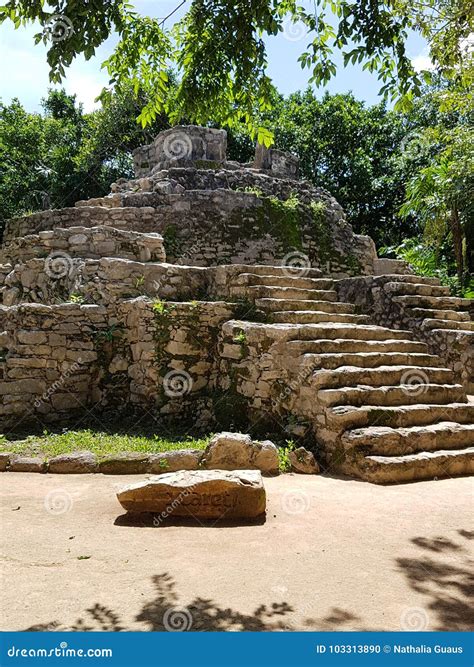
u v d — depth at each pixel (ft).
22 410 26.32
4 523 14.57
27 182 81.51
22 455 21.36
